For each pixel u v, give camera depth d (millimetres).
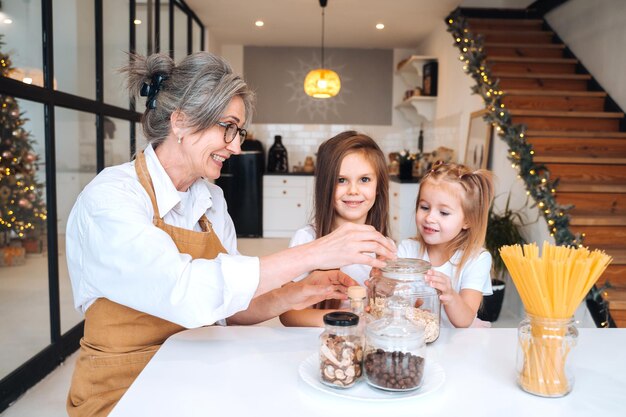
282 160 7738
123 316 1262
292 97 8086
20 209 2617
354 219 1740
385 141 8188
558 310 963
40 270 2848
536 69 5273
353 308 1047
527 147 3715
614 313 2930
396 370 954
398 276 1105
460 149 5633
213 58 1293
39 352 2846
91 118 3477
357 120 8148
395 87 8125
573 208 3492
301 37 7379
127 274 1075
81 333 3348
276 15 6227
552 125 4508
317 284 1436
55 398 2609
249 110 1380
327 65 8086
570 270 938
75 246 1233
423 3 5633
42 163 2850
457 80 5770
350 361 975
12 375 2557
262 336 1282
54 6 2943
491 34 5809
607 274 3170
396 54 8094
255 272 1055
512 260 999
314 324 1469
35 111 2762
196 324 1042
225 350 1186
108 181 1229
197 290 1036
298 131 8141
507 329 1377
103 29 3629
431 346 1235
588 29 5133
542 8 6168
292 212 7582
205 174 1366
